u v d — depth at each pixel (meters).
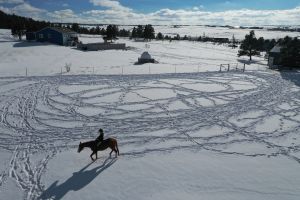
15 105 25.73
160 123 22.31
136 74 40.19
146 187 13.85
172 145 18.56
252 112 25.34
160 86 33.59
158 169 15.51
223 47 104.25
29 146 18.28
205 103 27.61
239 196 13.23
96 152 16.28
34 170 15.38
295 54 50.53
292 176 15.07
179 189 13.70
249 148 18.34
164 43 104.06
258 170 15.60
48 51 61.31
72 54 58.44
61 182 14.26
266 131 21.14
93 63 48.34
